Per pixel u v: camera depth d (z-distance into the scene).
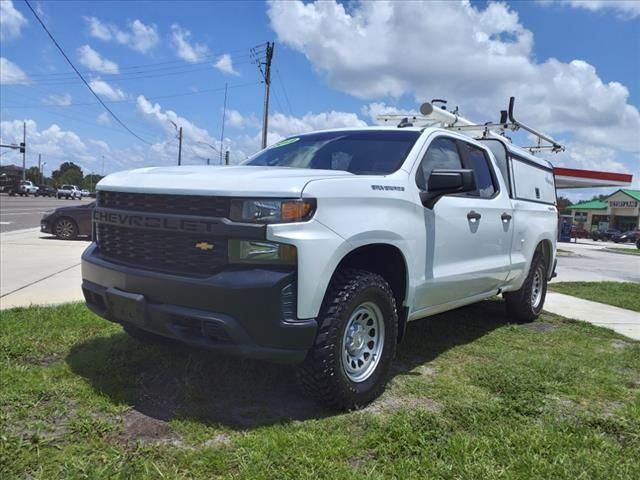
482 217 4.87
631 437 3.20
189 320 3.10
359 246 3.35
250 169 3.60
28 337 4.54
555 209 7.11
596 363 4.77
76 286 7.30
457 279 4.51
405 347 5.05
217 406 3.38
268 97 30.41
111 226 3.62
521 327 6.29
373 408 3.51
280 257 2.96
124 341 4.46
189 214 3.15
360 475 2.58
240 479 2.53
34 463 2.59
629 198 69.06
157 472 2.56
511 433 3.12
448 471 2.64
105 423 3.04
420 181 4.10
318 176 3.30
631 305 8.48
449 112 7.63
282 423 3.16
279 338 2.97
